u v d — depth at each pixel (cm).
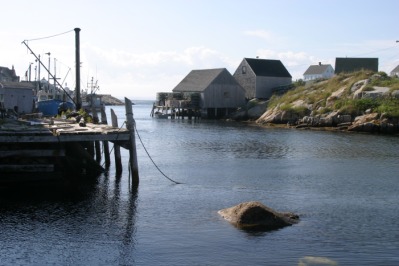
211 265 1281
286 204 1939
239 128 6359
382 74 6844
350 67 9625
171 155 3484
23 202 1912
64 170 2375
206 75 9169
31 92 4725
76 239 1478
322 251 1381
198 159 3275
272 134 5344
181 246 1419
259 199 2030
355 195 2119
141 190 2191
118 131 2211
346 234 1533
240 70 9475
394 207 1897
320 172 2739
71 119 3134
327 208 1873
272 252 1370
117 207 1867
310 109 6625
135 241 1462
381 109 5647
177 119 8869
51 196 2027
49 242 1448
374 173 2709
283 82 9306
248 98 9250
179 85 9638
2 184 2173
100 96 10538
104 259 1321
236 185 2341
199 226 1608
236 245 1425
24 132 2097
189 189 2231
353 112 5934
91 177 2491
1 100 4541
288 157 3406
